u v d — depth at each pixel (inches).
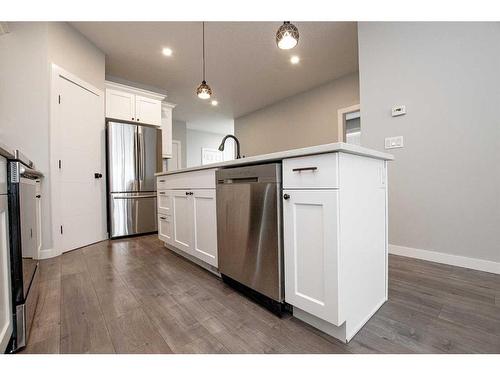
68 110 100.7
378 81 91.5
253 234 51.9
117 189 123.9
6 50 87.0
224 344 38.7
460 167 74.0
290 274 44.6
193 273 71.9
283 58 136.1
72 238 100.7
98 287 61.7
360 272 43.7
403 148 85.4
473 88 71.4
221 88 177.3
